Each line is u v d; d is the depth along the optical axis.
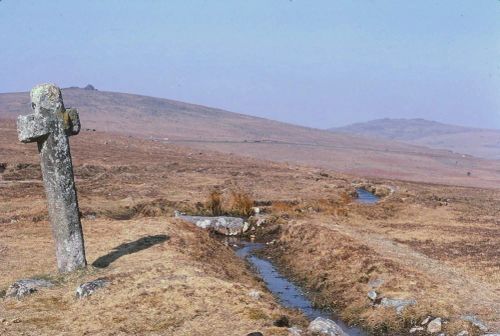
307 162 140.75
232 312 17.81
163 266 22.16
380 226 41.56
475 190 81.94
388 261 27.78
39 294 19.33
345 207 48.84
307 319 20.56
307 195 55.62
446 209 51.84
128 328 16.55
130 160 75.56
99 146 90.94
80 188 50.41
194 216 42.00
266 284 27.59
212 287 19.86
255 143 178.75
